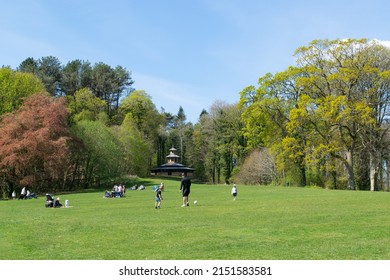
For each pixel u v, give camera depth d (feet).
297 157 214.48
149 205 110.42
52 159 196.95
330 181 227.40
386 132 206.69
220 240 53.47
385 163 223.10
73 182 256.32
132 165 320.09
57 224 72.90
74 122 276.62
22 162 192.95
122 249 50.26
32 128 203.72
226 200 119.85
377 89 197.26
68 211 99.14
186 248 49.42
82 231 64.34
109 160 251.19
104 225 69.67
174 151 453.99
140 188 207.21
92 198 150.20
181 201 121.49
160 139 461.78
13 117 208.74
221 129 346.74
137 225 68.39
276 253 45.73
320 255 44.34
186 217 78.64
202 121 402.72
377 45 201.98
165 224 68.90
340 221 68.33
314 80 203.62
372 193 141.69
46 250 51.21
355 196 125.70
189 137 446.19
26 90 246.27
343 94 202.39
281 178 254.88
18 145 192.13
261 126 247.50
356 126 203.82
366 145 206.49
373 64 199.93
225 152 337.31
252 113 227.81
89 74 417.28
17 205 125.90
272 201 111.65
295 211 84.84
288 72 218.59
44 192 221.66
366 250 46.09
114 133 298.56
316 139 206.18
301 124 201.16
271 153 224.74
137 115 397.19
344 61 200.95
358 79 197.57
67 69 411.75
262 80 226.79
